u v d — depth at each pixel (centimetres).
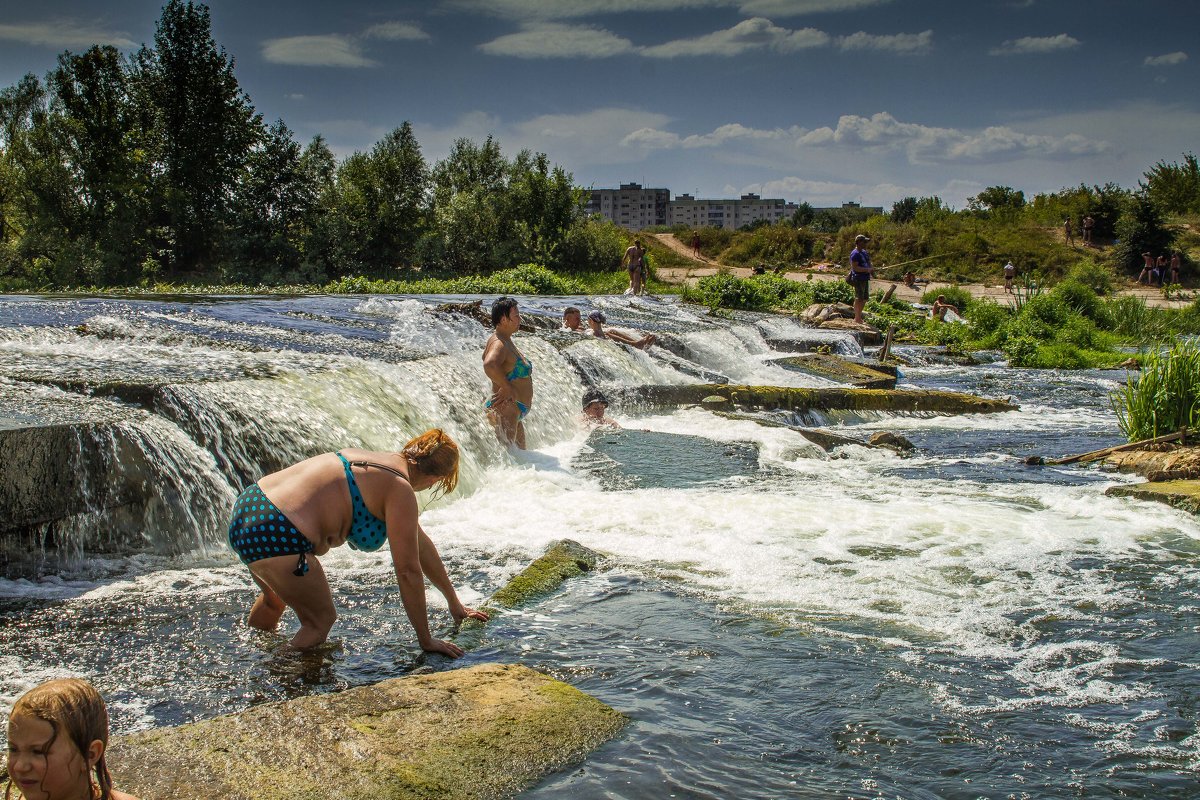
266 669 441
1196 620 538
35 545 565
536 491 835
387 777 331
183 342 1023
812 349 2014
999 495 862
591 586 579
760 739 387
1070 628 523
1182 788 357
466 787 334
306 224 4391
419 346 1189
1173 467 938
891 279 5141
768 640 495
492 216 4769
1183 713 420
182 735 346
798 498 828
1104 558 657
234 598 538
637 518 746
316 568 466
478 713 382
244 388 770
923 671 461
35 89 5044
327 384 853
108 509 604
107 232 4047
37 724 244
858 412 1376
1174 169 6406
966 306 3516
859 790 350
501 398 992
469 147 5434
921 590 583
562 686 416
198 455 670
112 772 319
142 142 4156
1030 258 5353
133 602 527
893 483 916
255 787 317
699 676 448
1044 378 1955
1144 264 5006
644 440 1083
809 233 6362
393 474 464
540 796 336
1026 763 373
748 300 2650
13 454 545
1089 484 922
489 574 602
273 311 1443
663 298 2753
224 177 4228
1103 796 351
